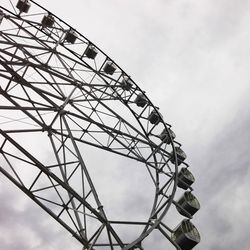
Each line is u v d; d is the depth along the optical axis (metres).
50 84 17.66
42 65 18.48
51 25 23.69
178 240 15.92
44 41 21.11
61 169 14.31
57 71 18.86
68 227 12.22
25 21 21.08
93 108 20.23
